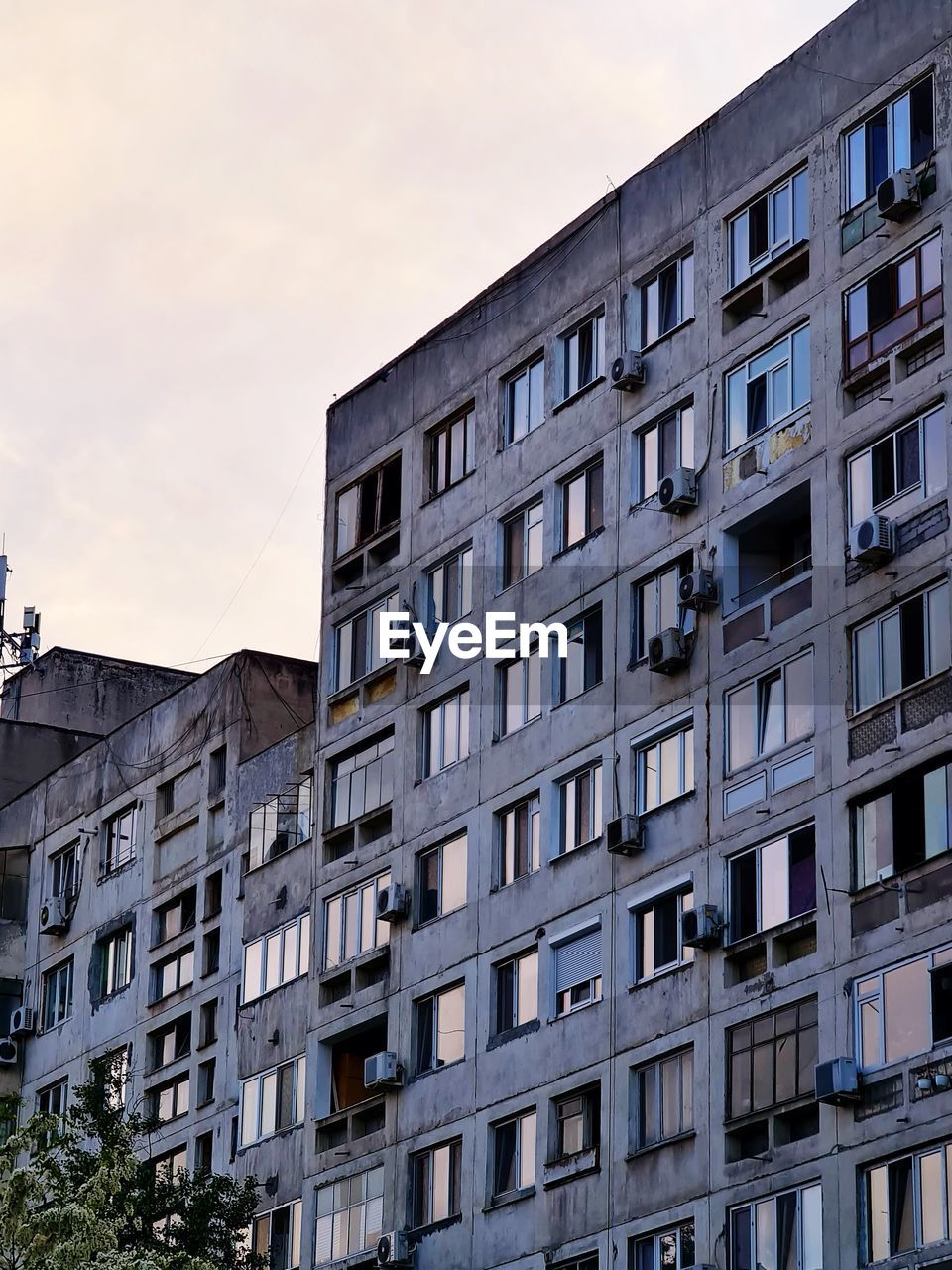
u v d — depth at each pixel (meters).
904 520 48.88
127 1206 56.69
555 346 59.59
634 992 52.72
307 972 63.91
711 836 51.72
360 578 64.75
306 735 67.31
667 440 55.66
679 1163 50.28
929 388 49.00
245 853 69.06
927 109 50.62
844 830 48.44
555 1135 53.88
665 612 54.66
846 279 51.59
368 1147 59.12
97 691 89.50
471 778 59.06
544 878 56.00
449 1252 55.66
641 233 57.62
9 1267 46.84
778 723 50.88
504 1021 56.47
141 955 73.00
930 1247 44.34
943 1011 45.56
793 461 51.88
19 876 80.62
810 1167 47.22
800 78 53.97
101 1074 61.09
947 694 47.06
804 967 48.62
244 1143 64.50
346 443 66.38
